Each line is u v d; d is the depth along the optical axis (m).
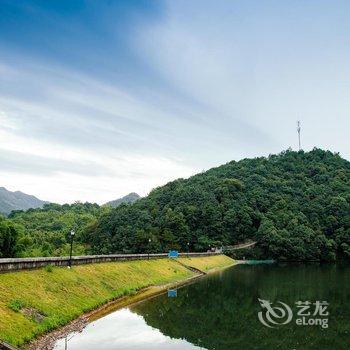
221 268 98.69
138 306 39.44
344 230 145.00
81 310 32.16
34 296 29.14
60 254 113.06
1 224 58.12
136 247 132.00
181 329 31.50
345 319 36.06
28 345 22.55
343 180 188.50
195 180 197.50
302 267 108.06
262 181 181.00
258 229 145.62
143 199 182.12
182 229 141.88
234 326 33.22
